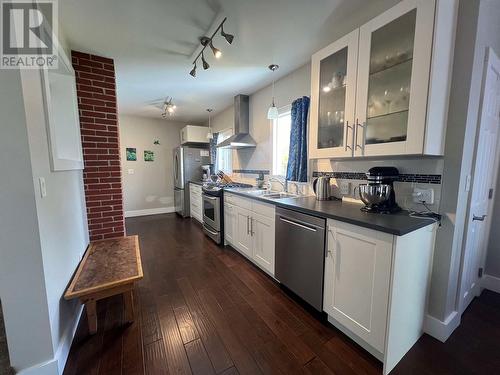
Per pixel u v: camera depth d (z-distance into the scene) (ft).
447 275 4.91
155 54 7.78
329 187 7.41
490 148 5.97
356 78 5.41
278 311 6.09
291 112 8.99
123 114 16.89
